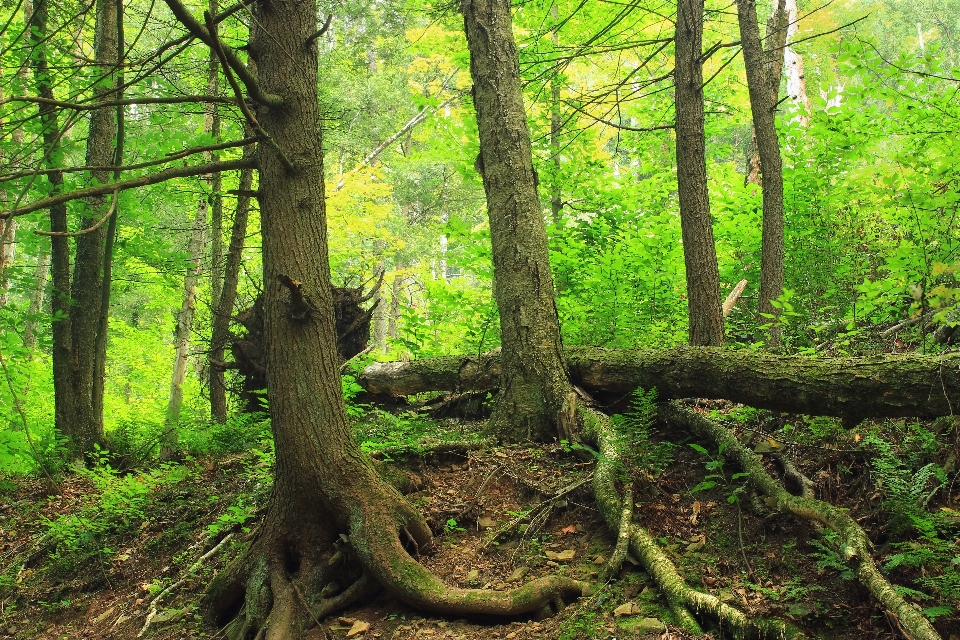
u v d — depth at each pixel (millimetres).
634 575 4082
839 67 7109
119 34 5672
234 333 10961
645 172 11727
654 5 11008
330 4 13883
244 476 6824
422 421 7648
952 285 5379
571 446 5461
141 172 9344
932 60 6699
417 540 4758
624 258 8984
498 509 5137
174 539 6121
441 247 23016
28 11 8219
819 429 4957
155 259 10414
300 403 4598
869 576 3393
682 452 5355
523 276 6172
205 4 11328
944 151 6320
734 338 9016
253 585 4535
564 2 10703
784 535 4160
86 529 6383
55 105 3709
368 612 4410
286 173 4664
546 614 4035
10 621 5645
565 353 6410
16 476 8656
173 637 4734
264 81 4699
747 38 7855
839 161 8672
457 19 9727
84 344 9445
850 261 7848
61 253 9445
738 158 21547
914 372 4328
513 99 6445
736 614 3479
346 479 4613
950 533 3801
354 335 10523
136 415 15891
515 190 6297
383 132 20859
